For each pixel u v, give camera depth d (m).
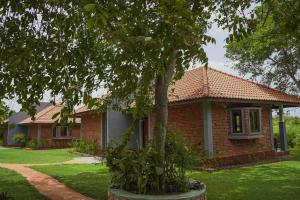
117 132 21.36
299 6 4.91
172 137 8.28
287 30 5.15
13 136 36.81
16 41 4.98
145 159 7.80
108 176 12.99
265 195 9.27
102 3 4.32
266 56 25.55
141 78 5.09
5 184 11.57
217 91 15.10
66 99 5.41
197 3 4.89
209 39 4.65
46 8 5.30
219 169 13.94
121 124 21.62
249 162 15.84
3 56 4.89
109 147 8.64
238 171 13.60
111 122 21.27
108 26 3.92
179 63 3.99
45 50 5.22
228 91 15.72
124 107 10.00
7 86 5.37
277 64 26.59
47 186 11.23
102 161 8.79
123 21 4.14
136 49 3.90
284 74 27.48
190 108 15.94
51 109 35.97
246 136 15.21
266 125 17.70
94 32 5.76
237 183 11.05
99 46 5.97
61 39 5.38
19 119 38.84
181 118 16.45
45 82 5.47
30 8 5.26
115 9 4.09
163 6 3.88
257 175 12.62
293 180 11.50
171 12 3.86
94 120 23.36
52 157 21.80
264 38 18.67
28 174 13.98
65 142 33.81
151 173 7.64
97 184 11.30
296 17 5.00
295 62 25.39
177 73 5.05
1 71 5.11
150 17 4.18
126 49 3.61
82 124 25.75
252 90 17.42
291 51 24.53
